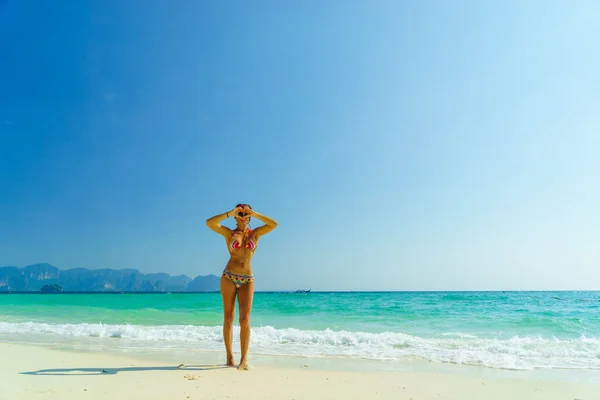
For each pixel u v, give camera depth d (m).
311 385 5.21
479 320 15.02
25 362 6.59
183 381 5.21
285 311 19.23
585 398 4.80
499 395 4.90
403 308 20.53
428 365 6.95
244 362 6.24
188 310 19.48
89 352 8.00
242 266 6.29
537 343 9.30
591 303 26.52
